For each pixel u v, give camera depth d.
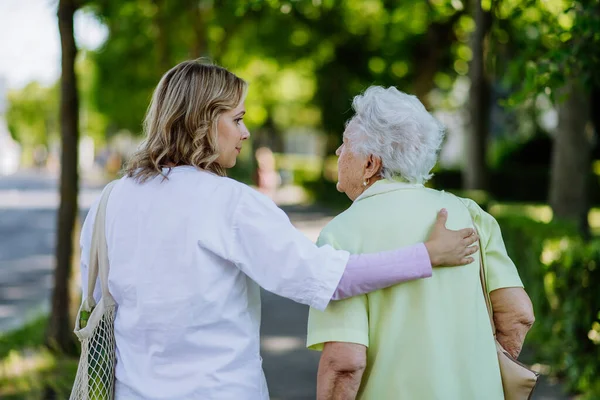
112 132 60.41
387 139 2.62
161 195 2.50
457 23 13.18
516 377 2.61
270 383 6.86
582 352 6.26
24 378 6.36
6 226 24.28
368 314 2.56
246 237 2.45
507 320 2.69
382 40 21.72
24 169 90.94
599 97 24.91
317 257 2.42
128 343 2.52
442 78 24.50
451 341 2.54
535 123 32.69
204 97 2.54
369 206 2.62
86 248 2.67
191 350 2.44
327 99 27.75
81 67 30.89
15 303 11.42
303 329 9.36
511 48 7.38
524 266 8.64
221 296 2.46
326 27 18.66
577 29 5.50
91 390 2.54
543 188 31.55
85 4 7.51
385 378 2.53
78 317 2.61
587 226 11.81
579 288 6.25
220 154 2.59
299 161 44.50
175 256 2.45
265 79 27.31
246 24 16.03
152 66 21.14
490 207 13.41
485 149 16.12
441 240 2.53
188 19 14.78
